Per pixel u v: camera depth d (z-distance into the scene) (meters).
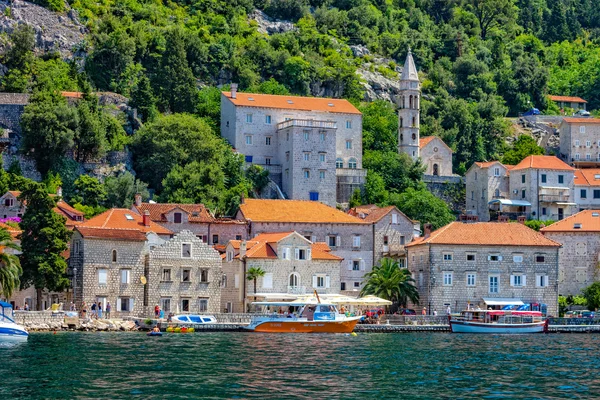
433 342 136.88
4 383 87.94
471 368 103.69
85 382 89.00
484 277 177.75
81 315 154.00
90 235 157.88
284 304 155.12
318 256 176.12
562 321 164.62
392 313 179.75
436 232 180.75
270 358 110.06
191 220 184.00
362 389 87.75
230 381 90.88
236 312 172.38
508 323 161.00
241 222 186.62
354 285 190.88
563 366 106.50
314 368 101.44
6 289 142.75
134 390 85.12
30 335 136.12
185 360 106.44
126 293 160.88
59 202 195.75
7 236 146.75
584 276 195.00
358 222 192.38
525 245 179.00
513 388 89.44
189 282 166.12
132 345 123.06
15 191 195.88
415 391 87.06
